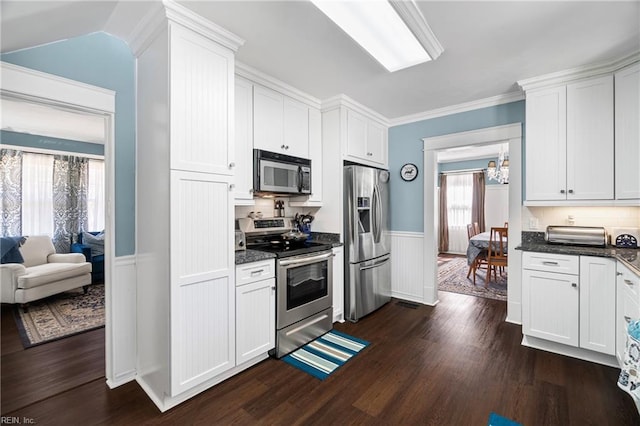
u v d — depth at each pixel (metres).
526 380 2.11
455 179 7.60
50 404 1.87
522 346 2.62
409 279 3.89
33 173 4.66
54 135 4.69
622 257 2.09
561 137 2.58
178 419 1.74
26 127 4.23
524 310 2.60
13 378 2.15
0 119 3.82
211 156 1.94
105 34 2.04
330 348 2.61
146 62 1.99
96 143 5.16
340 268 3.20
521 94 3.05
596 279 2.27
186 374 1.83
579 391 1.98
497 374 2.19
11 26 1.42
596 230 2.58
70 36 1.83
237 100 2.44
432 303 3.70
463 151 6.43
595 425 1.67
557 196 2.61
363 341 2.74
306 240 3.26
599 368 2.25
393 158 4.00
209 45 1.92
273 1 1.68
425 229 3.74
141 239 2.08
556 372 2.21
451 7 1.73
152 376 1.95
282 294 2.45
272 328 2.40
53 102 1.84
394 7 1.68
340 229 3.22
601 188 2.42
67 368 2.29
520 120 3.09
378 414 1.78
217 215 1.98
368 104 3.41
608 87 2.39
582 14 1.80
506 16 1.82
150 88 1.94
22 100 1.76
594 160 2.44
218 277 1.99
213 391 2.00
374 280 3.47
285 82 2.79
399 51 2.21
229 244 2.06
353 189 3.18
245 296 2.19
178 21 1.75
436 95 3.13
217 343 2.00
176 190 1.76
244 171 2.50
